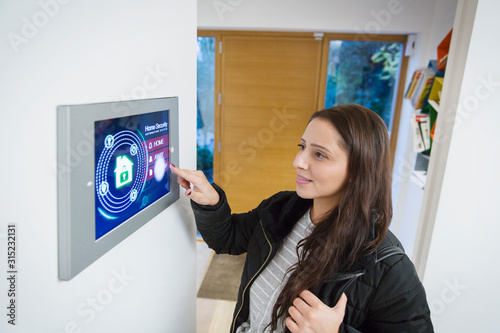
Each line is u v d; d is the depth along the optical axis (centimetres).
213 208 96
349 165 75
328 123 75
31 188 44
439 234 150
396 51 288
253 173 320
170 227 90
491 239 147
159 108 73
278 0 259
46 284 48
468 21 129
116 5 57
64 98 47
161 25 73
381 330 76
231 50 292
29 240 45
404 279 73
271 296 92
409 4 253
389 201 79
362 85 297
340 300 71
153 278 83
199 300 226
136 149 66
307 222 90
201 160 327
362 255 76
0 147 40
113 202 60
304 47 287
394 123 302
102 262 61
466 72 130
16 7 39
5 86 39
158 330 89
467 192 143
